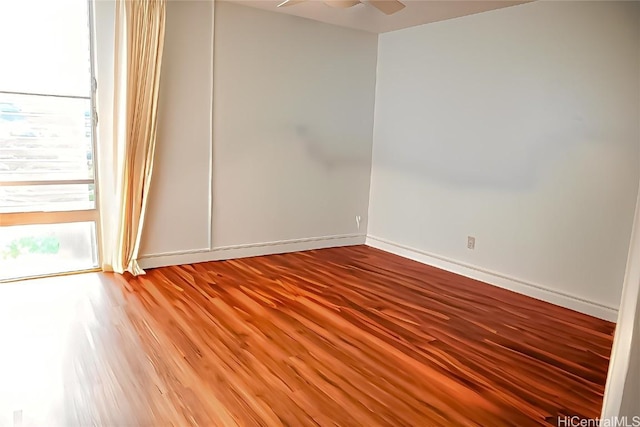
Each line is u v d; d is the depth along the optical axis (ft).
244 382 8.10
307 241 17.40
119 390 7.69
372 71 17.81
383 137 17.80
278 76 15.57
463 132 14.78
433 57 15.56
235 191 15.38
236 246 15.75
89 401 7.36
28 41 11.75
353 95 17.48
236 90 14.80
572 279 12.35
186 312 11.00
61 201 12.80
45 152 12.37
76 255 13.41
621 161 11.21
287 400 7.63
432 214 16.02
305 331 10.30
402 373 8.69
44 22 11.89
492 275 14.24
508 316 11.74
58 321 10.19
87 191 13.15
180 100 13.83
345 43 16.93
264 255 16.38
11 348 8.93
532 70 12.81
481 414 7.50
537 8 12.58
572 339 10.48
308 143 16.70
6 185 11.97
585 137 11.82
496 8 13.47
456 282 14.33
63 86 12.37
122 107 12.72
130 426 6.79
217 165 14.87
